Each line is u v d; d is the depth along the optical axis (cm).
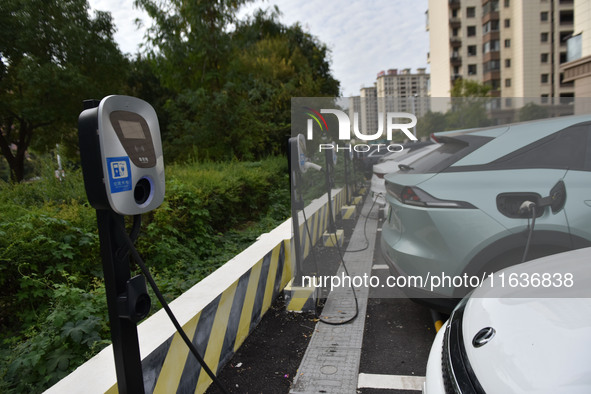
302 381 279
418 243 296
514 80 6028
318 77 2500
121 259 170
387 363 299
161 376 223
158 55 1593
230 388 276
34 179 584
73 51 2086
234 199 713
